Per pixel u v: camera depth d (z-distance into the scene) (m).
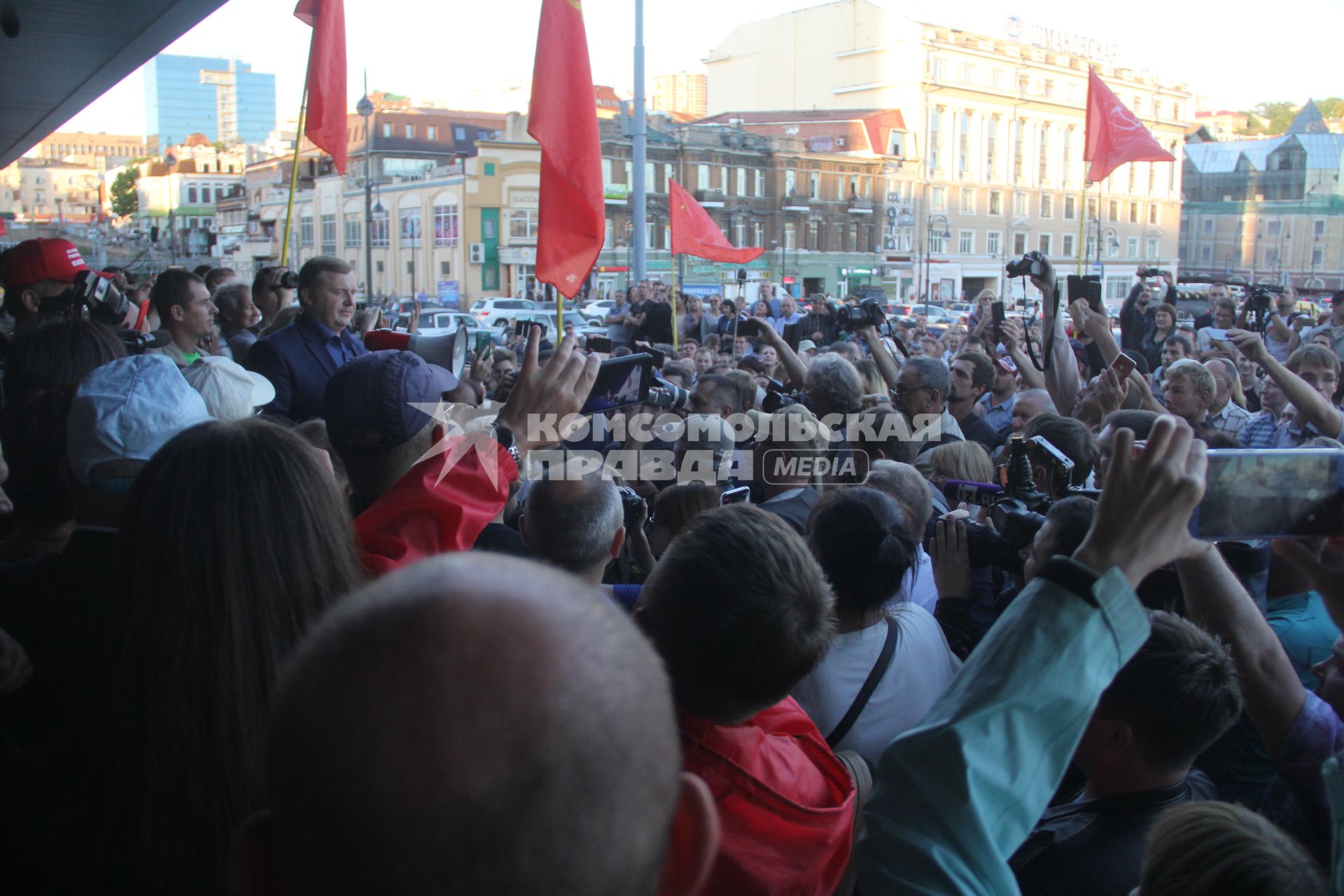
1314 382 4.87
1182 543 1.06
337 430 2.07
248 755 1.20
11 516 2.24
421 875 0.59
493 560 0.71
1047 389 4.97
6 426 1.94
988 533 2.42
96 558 1.56
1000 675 1.03
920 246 56.22
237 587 1.23
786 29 62.28
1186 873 1.26
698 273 47.38
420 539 1.72
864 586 2.12
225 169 92.44
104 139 171.25
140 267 22.25
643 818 0.64
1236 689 1.61
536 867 0.59
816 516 2.25
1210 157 65.75
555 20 4.15
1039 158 60.34
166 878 1.17
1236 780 2.18
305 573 1.28
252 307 5.60
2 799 1.26
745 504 1.66
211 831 1.18
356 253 55.03
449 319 28.89
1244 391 7.18
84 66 10.00
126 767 1.19
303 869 0.64
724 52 66.31
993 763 1.00
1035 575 1.09
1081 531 1.93
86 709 1.28
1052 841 1.65
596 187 4.19
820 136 53.62
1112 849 1.61
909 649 2.17
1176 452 1.06
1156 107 62.19
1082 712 1.02
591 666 0.63
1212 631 1.65
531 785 0.59
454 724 0.60
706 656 1.45
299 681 0.66
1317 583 1.66
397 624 0.64
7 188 128.62
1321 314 10.74
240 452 1.29
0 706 1.49
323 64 5.68
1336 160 61.03
